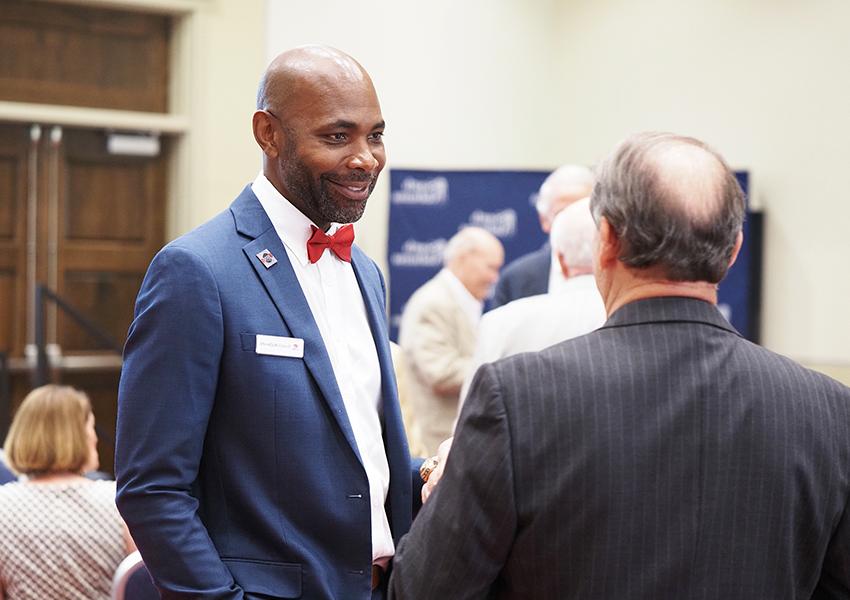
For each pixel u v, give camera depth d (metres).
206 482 1.97
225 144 6.77
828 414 1.53
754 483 1.47
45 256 6.68
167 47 6.89
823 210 6.39
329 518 1.94
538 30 8.22
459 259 5.78
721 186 1.51
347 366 2.05
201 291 1.91
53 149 6.67
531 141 8.23
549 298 3.12
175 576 1.85
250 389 1.93
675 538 1.45
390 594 1.56
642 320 1.53
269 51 7.11
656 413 1.47
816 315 6.42
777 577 1.47
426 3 7.74
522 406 1.48
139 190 6.93
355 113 1.98
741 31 6.88
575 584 1.46
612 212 1.53
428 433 5.65
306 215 2.06
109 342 6.14
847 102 6.25
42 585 3.11
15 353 6.61
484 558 1.48
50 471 3.24
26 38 6.52
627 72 7.70
